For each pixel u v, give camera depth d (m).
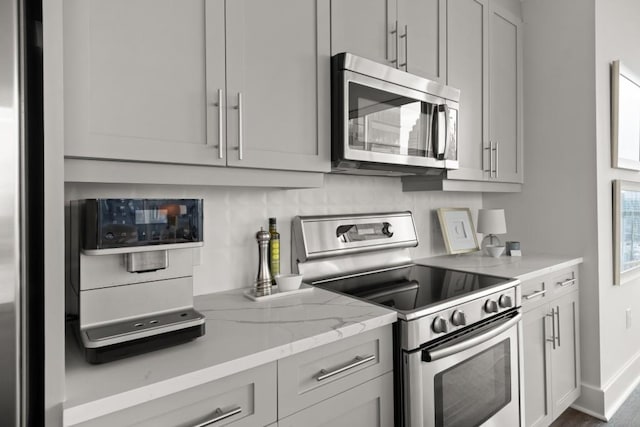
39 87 0.79
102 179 0.98
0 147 0.73
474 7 2.08
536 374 1.91
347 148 1.41
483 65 2.13
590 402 2.22
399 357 1.26
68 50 0.90
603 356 2.25
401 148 1.61
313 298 1.44
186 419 0.85
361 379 1.17
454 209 2.46
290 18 1.32
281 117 1.30
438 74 1.85
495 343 1.54
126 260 0.95
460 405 1.40
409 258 2.18
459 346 1.34
